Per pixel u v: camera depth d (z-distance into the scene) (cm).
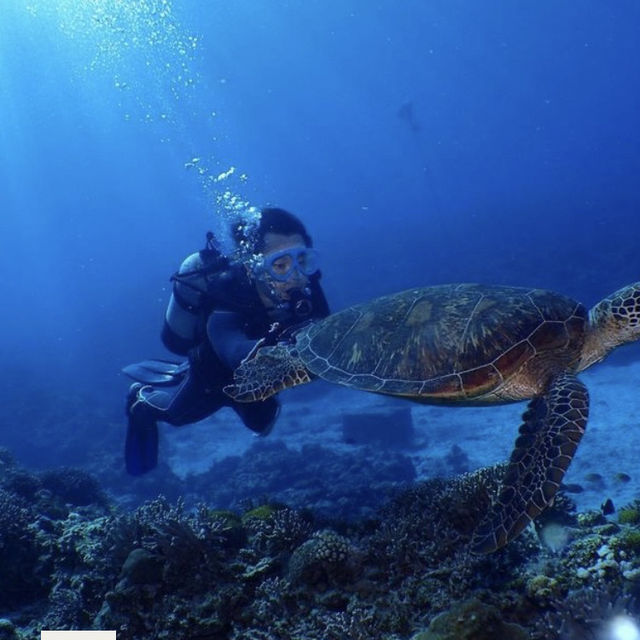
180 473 1791
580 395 395
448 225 5506
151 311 4200
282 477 1437
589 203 5541
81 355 3903
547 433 376
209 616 383
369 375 455
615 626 302
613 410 1423
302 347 525
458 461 1378
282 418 2167
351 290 3575
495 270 3203
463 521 423
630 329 446
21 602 495
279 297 560
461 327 439
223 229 600
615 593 339
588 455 1157
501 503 355
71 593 462
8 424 2280
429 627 315
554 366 437
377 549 403
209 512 467
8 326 7475
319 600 375
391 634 344
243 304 556
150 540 431
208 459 1908
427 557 389
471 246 4166
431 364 432
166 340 644
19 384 2803
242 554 429
